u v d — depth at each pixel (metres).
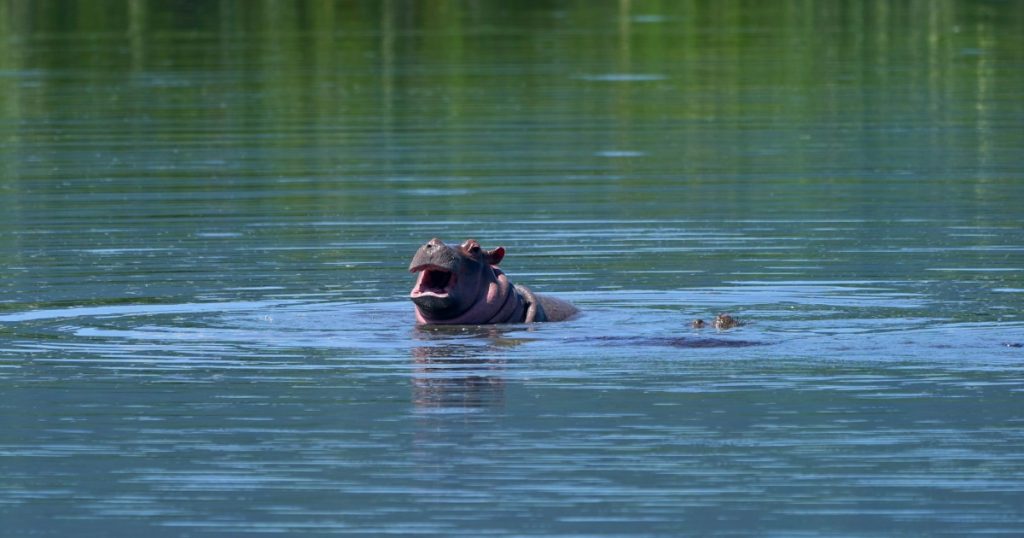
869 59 131.38
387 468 37.56
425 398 43.16
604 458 38.06
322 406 42.56
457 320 52.28
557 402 42.56
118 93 116.62
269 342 49.88
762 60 131.50
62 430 40.66
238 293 57.50
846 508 34.81
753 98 112.75
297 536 33.75
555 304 53.81
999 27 149.50
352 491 36.19
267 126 103.12
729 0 172.25
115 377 45.66
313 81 122.38
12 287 58.44
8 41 145.00
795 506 34.97
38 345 49.50
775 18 159.12
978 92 113.94
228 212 75.06
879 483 36.25
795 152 91.25
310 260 63.88
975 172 83.88
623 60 132.50
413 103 111.81
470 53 136.88
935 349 47.84
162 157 91.81
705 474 36.91
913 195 77.62
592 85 119.00
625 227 70.56
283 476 37.19
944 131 97.75
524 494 35.78
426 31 150.75
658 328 51.25
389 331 51.38
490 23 156.50
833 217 72.38
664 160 89.56
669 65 129.62
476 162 89.38
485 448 38.88
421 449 38.84
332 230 70.44
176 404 42.88
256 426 40.84
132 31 151.75
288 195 79.56
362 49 139.62
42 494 36.25
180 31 152.25
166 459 38.44
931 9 163.50
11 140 98.12
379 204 76.88
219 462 38.19
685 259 63.53
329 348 49.00
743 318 52.44
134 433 40.38
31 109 110.19
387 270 61.88
